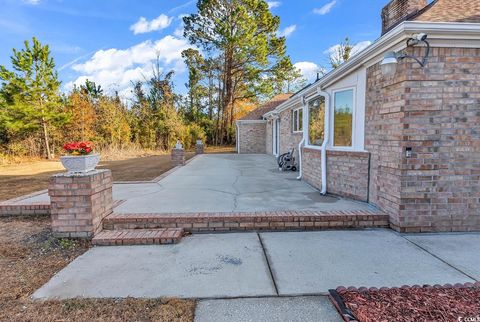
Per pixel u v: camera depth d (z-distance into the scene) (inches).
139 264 140.6
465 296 107.3
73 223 171.0
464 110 171.8
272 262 141.0
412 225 179.5
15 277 129.0
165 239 166.4
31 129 717.3
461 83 170.1
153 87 1119.6
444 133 173.2
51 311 102.9
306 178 334.3
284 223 189.6
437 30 158.7
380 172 202.7
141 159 717.9
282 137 605.3
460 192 177.5
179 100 1216.8
